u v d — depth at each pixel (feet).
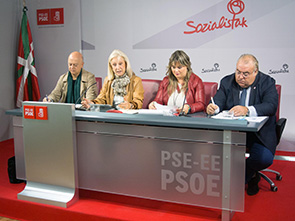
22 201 8.11
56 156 8.02
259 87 9.43
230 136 6.46
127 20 13.97
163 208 7.64
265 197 8.34
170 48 13.51
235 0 12.38
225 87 10.14
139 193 7.57
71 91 12.02
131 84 11.27
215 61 12.96
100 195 8.46
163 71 13.75
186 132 6.87
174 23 13.30
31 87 15.15
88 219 7.39
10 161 9.30
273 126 8.65
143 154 7.38
